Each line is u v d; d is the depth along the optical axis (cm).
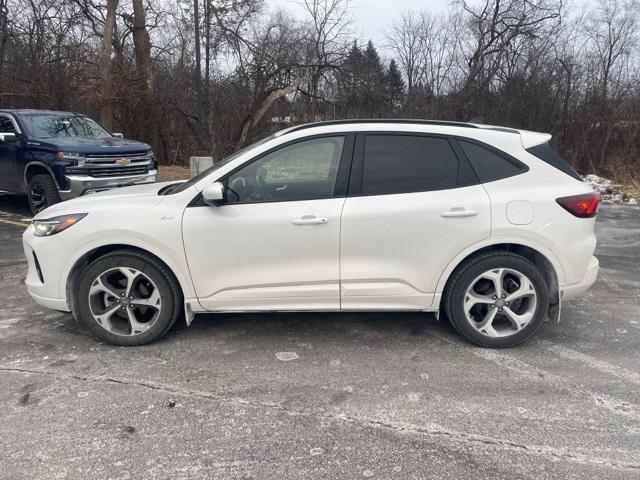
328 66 1906
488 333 379
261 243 364
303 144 371
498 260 368
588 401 312
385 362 363
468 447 270
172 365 358
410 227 361
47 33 1650
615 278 561
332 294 373
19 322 430
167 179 1395
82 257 377
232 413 301
